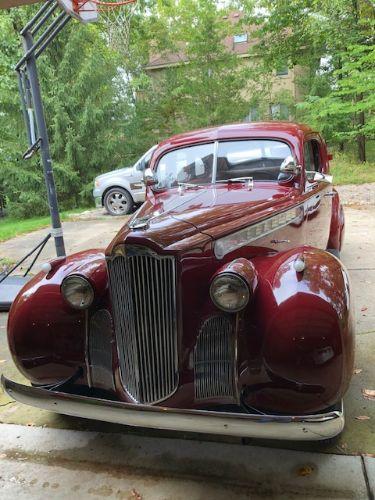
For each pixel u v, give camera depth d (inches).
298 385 94.3
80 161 704.4
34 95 197.9
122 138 721.6
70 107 689.6
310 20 762.2
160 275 100.7
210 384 103.5
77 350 114.3
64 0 185.3
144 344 103.5
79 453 117.1
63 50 697.6
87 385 114.9
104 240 361.7
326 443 111.2
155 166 172.1
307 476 103.1
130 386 107.5
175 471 108.5
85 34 688.4
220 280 97.0
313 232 169.5
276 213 130.0
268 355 95.7
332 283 99.6
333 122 762.2
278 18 821.9
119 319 106.7
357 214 384.8
